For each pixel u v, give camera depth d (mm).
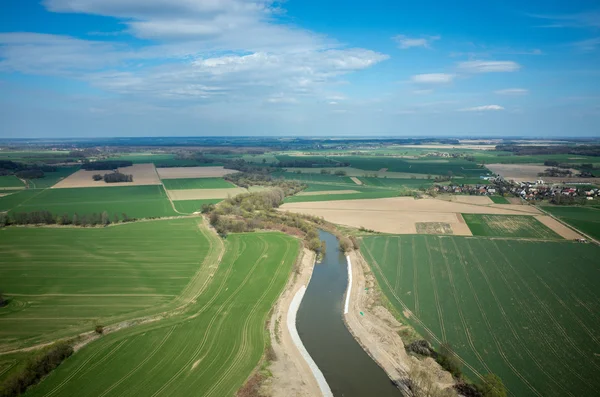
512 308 84938
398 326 79688
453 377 62750
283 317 86375
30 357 63562
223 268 108562
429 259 116750
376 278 103875
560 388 59000
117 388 59188
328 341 77250
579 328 75938
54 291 90625
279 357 70625
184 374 63344
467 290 94500
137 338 72875
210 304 88125
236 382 62281
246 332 77500
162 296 90125
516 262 112062
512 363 65625
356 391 62406
